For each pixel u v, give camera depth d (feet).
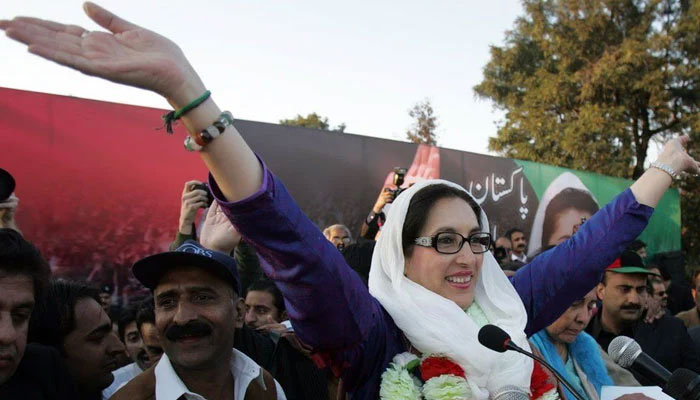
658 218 34.71
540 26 56.08
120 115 17.42
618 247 6.53
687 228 52.70
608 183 31.55
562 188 29.45
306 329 4.63
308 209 20.94
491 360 5.39
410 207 5.76
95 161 16.89
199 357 6.42
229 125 3.97
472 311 6.01
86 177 16.74
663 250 34.76
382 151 23.08
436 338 5.25
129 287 16.98
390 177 23.22
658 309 14.48
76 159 16.63
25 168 15.92
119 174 17.21
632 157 52.80
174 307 6.56
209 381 6.61
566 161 52.95
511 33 58.85
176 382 6.47
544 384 6.05
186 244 6.83
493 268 6.19
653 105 52.08
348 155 22.13
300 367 9.16
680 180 51.96
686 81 52.85
